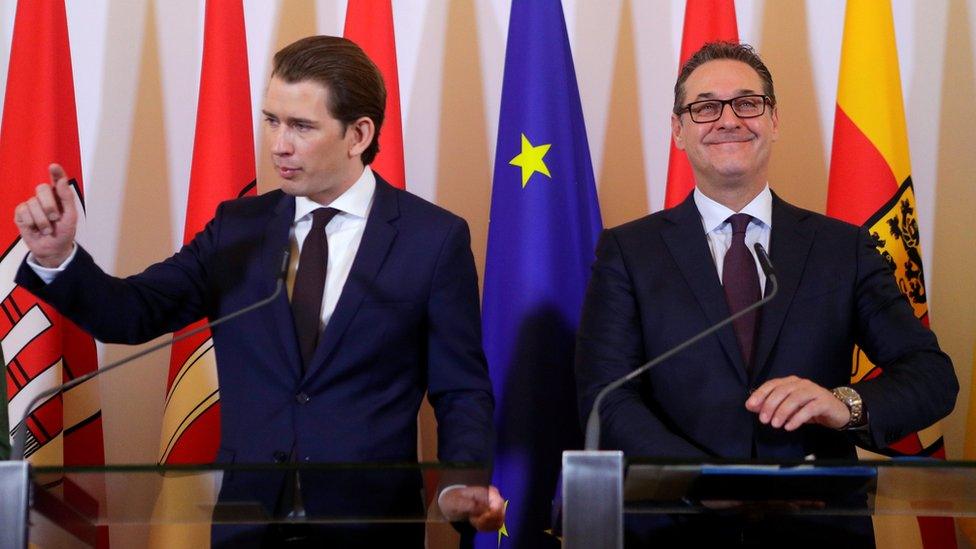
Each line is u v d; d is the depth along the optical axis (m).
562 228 3.79
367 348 2.78
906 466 1.94
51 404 3.68
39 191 2.60
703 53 3.27
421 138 4.32
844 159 3.91
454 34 4.36
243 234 2.94
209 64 3.90
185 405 3.73
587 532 1.87
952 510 2.21
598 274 3.09
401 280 2.85
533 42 3.89
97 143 4.25
